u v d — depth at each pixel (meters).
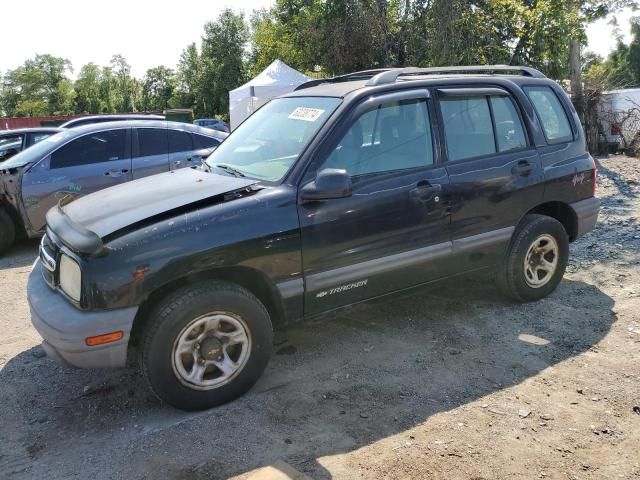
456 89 4.29
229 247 3.20
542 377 3.62
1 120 35.66
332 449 2.93
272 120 4.30
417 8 18.17
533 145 4.64
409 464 2.79
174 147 8.12
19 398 3.59
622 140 14.74
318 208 3.51
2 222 7.14
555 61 15.90
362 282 3.76
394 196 3.79
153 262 3.02
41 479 2.78
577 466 2.76
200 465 2.82
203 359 3.24
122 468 2.84
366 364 3.87
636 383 3.50
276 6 26.95
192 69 68.69
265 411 3.30
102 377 3.81
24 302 5.46
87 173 7.47
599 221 7.34
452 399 3.39
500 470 2.74
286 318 3.54
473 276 4.45
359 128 3.78
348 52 19.38
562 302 4.83
